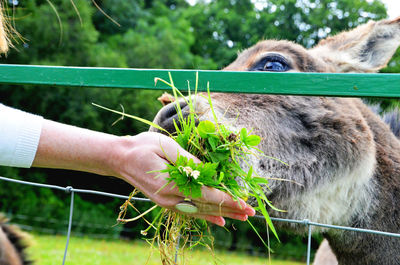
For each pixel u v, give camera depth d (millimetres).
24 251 2105
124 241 14344
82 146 1556
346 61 3584
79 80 1966
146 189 1562
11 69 2021
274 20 21359
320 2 20703
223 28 23000
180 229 1858
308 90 1737
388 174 3016
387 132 3289
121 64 17828
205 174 1506
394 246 2893
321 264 3701
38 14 17344
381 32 3547
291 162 2902
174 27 22078
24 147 1513
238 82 1811
